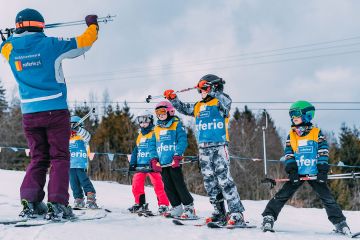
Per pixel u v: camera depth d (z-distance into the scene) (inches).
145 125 290.2
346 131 1763.0
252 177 1430.9
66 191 182.9
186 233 170.7
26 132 188.4
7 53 189.2
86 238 147.1
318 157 205.5
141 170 280.1
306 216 325.4
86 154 294.8
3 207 240.4
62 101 186.7
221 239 163.3
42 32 191.6
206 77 220.1
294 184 208.2
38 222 170.2
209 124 214.5
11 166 1470.2
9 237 146.7
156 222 203.0
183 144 249.8
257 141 1637.6
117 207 319.0
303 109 209.6
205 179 216.2
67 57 187.6
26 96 185.9
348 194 1369.3
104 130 1648.6
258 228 205.3
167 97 224.5
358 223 311.7
